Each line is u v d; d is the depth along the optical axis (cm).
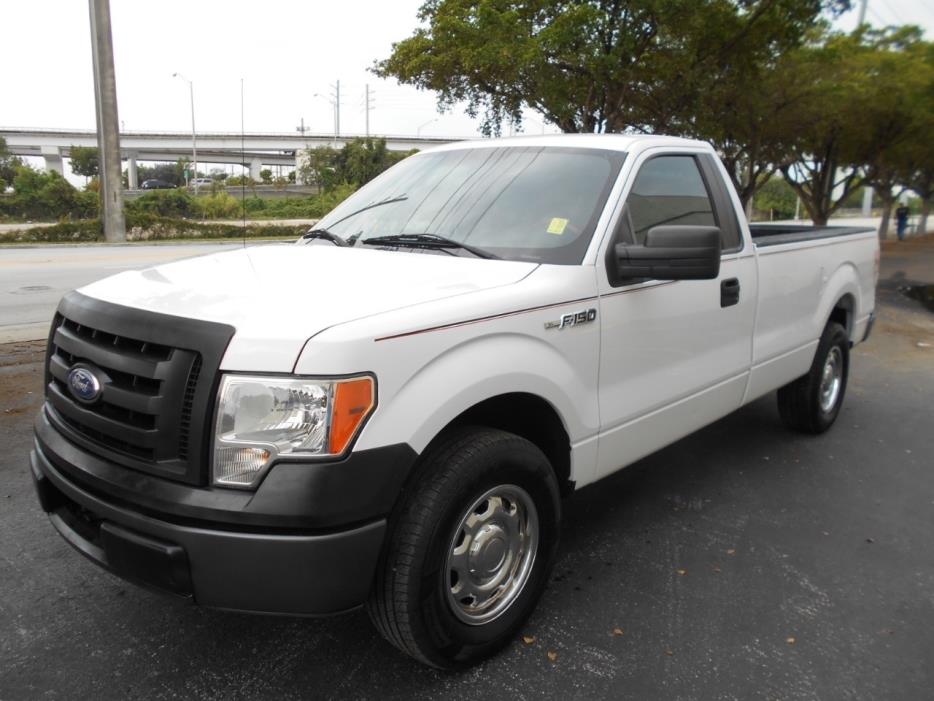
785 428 566
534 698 262
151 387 230
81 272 1490
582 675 274
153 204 4153
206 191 5541
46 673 268
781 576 349
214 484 220
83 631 294
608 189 329
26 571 335
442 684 267
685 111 1501
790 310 462
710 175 401
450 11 1315
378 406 227
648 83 1423
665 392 352
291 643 290
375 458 225
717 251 291
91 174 8119
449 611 257
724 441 538
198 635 293
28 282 1322
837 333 530
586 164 347
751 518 411
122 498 231
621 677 273
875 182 3195
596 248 308
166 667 274
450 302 255
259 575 220
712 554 368
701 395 381
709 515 413
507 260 307
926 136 2258
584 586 336
